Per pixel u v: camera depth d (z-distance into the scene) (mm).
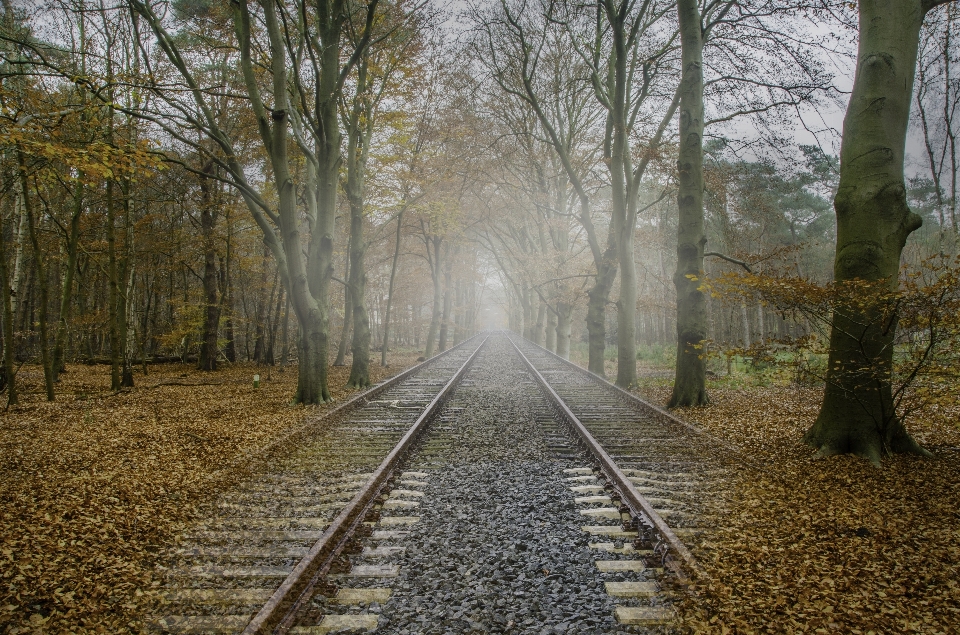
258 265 24141
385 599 3623
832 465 6520
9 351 12453
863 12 7125
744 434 8477
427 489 6043
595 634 3236
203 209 21938
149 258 22156
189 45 17031
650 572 3949
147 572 4113
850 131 7086
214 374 21844
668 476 6398
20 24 12281
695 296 11328
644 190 23031
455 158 19953
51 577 4027
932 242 20969
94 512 5391
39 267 13328
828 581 3738
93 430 9688
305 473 6738
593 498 5574
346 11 13078
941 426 8359
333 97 12906
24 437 9078
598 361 18688
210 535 4805
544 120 15789
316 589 3693
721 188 14336
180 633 3338
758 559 4125
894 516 4934
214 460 7453
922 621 3266
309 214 14438
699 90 11156
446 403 12516
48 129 8297
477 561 4176
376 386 14781
